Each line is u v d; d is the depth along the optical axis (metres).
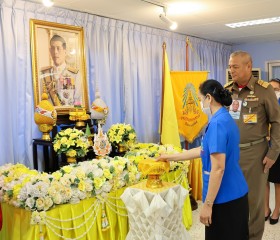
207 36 5.64
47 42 3.41
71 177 2.54
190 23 4.53
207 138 1.97
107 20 4.04
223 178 1.95
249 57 2.63
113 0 3.33
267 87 2.64
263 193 2.76
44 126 3.16
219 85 2.01
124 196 2.56
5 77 3.12
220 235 1.97
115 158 3.01
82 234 2.59
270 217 3.59
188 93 4.47
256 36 5.86
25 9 3.25
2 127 3.10
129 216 2.64
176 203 2.53
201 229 3.47
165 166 2.49
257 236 2.77
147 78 4.58
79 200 2.55
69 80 3.62
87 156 3.22
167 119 4.16
